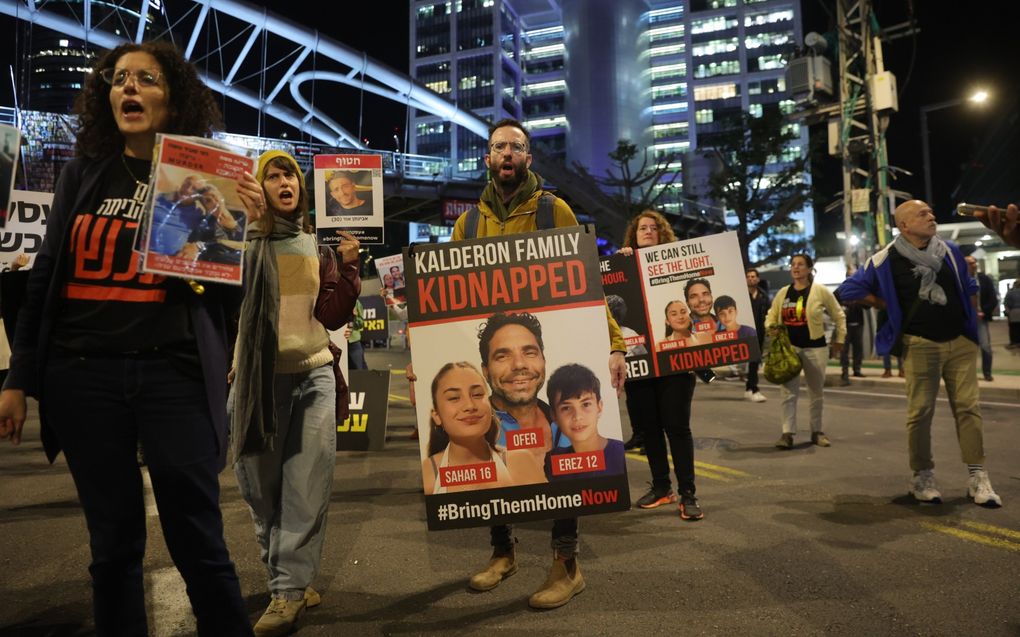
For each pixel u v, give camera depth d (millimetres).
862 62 15828
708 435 7262
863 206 15375
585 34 117500
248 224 1927
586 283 2797
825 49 16281
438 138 138125
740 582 3051
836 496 4590
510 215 3146
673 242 4793
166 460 1868
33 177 20609
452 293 2770
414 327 2750
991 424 7535
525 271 2793
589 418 2736
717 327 4598
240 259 1901
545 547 3660
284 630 2588
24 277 1944
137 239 1874
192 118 2102
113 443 1859
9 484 5414
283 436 2848
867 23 15328
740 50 123625
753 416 8617
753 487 4887
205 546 1922
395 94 92688
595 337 2770
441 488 2682
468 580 3160
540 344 2762
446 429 2707
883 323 4625
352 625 2676
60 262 1864
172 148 1828
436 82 140250
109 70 2043
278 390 2846
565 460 2707
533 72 151750
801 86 15906
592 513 2686
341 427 6543
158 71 2016
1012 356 15734
